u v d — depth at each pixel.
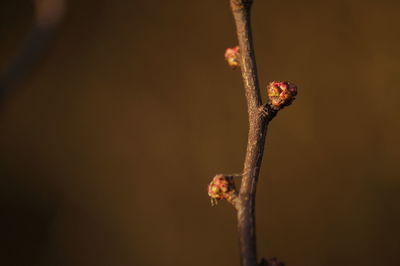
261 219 0.64
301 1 0.67
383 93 0.63
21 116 0.74
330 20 0.66
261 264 0.24
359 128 0.63
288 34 0.67
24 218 0.70
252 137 0.26
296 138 0.65
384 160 0.62
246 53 0.26
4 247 0.68
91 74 0.74
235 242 0.65
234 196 0.25
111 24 0.74
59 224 0.69
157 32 0.73
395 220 0.60
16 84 0.41
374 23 0.64
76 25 0.74
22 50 0.42
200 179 0.68
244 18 0.27
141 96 0.72
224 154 0.68
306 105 0.65
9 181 0.71
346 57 0.65
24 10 0.76
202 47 0.71
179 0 0.72
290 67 0.67
